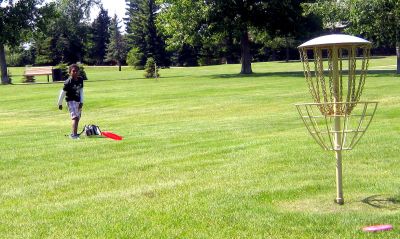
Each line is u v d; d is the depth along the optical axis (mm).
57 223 6105
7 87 40375
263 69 55562
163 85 33812
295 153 9625
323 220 5793
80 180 8305
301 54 6207
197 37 45531
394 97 19922
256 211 6238
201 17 44500
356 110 16328
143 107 21656
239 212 6223
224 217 6062
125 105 22750
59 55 88062
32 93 32594
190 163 9289
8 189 7891
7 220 6309
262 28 48031
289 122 14469
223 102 21719
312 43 5816
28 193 7613
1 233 5832
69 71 12969
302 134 12031
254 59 85375
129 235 5594
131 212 6418
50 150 11219
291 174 8078
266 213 6145
